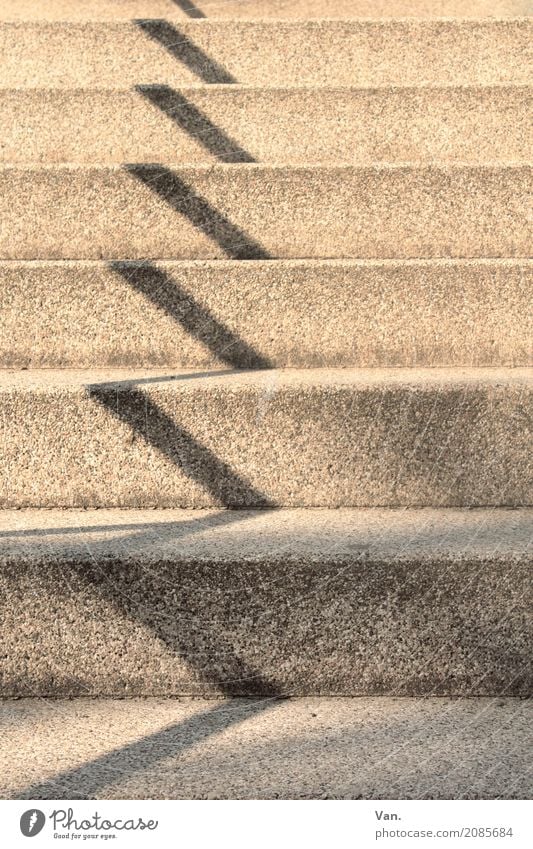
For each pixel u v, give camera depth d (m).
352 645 1.57
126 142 2.63
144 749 1.41
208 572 1.56
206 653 1.57
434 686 1.58
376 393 1.82
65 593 1.56
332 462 1.84
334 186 2.33
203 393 1.83
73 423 1.83
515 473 1.84
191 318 2.09
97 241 2.34
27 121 2.61
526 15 3.45
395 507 1.85
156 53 2.89
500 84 2.59
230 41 2.88
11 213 2.33
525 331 2.10
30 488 1.85
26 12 3.49
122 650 1.57
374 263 2.08
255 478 1.85
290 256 2.35
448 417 1.83
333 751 1.39
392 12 3.46
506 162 2.33
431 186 2.32
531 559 1.55
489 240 2.34
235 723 1.48
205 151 2.63
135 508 1.85
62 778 1.33
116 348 2.09
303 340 2.10
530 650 1.57
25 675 1.57
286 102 2.61
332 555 1.56
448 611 1.56
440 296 2.09
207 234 2.35
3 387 1.82
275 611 1.57
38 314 2.08
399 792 1.30
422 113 2.61
